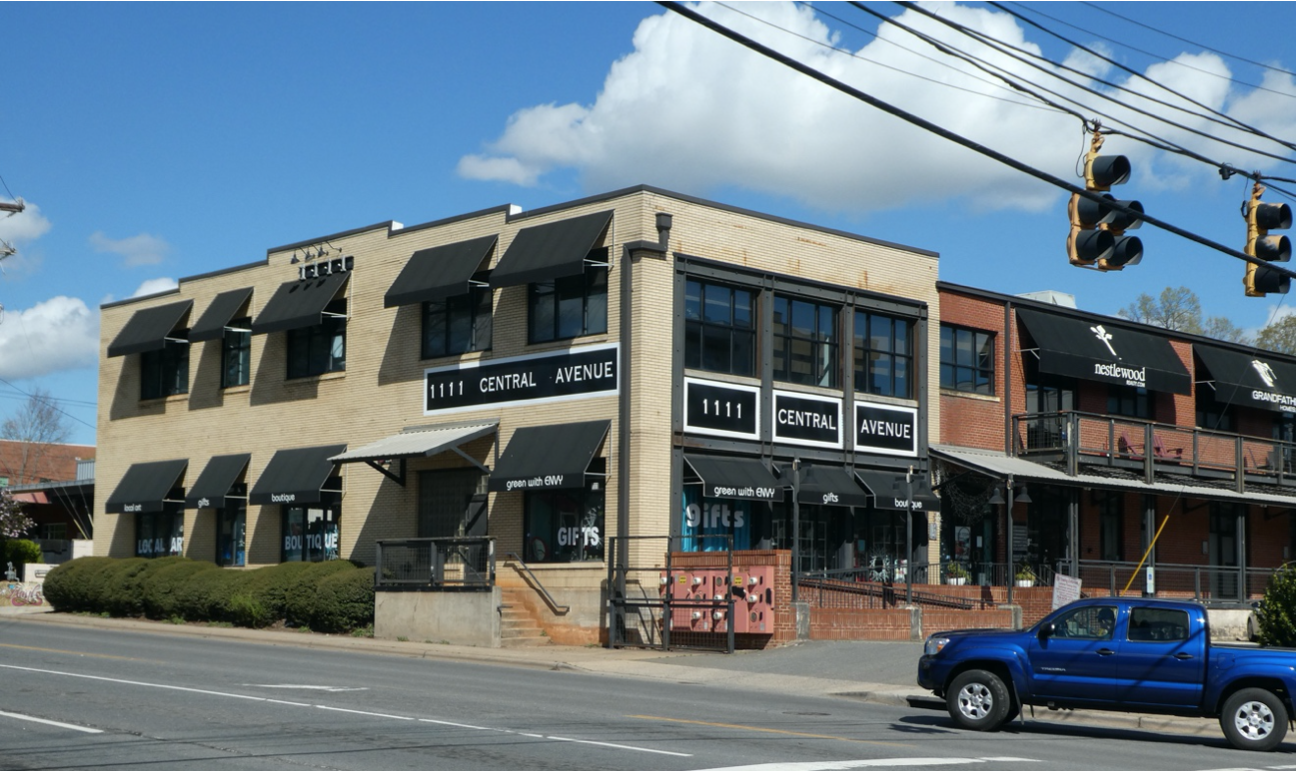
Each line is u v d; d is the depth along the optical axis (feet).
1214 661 54.65
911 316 112.27
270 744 42.63
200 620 115.55
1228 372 135.13
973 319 117.60
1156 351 129.39
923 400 111.96
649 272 95.86
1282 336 224.12
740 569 89.81
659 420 95.40
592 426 96.68
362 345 114.52
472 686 65.41
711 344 99.60
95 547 138.00
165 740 43.16
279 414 120.88
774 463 101.45
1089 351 122.01
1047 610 110.63
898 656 84.48
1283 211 58.29
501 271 100.27
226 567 123.65
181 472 128.16
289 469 116.47
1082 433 123.65
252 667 71.67
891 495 105.50
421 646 94.48
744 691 71.82
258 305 123.44
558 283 101.35
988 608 106.63
